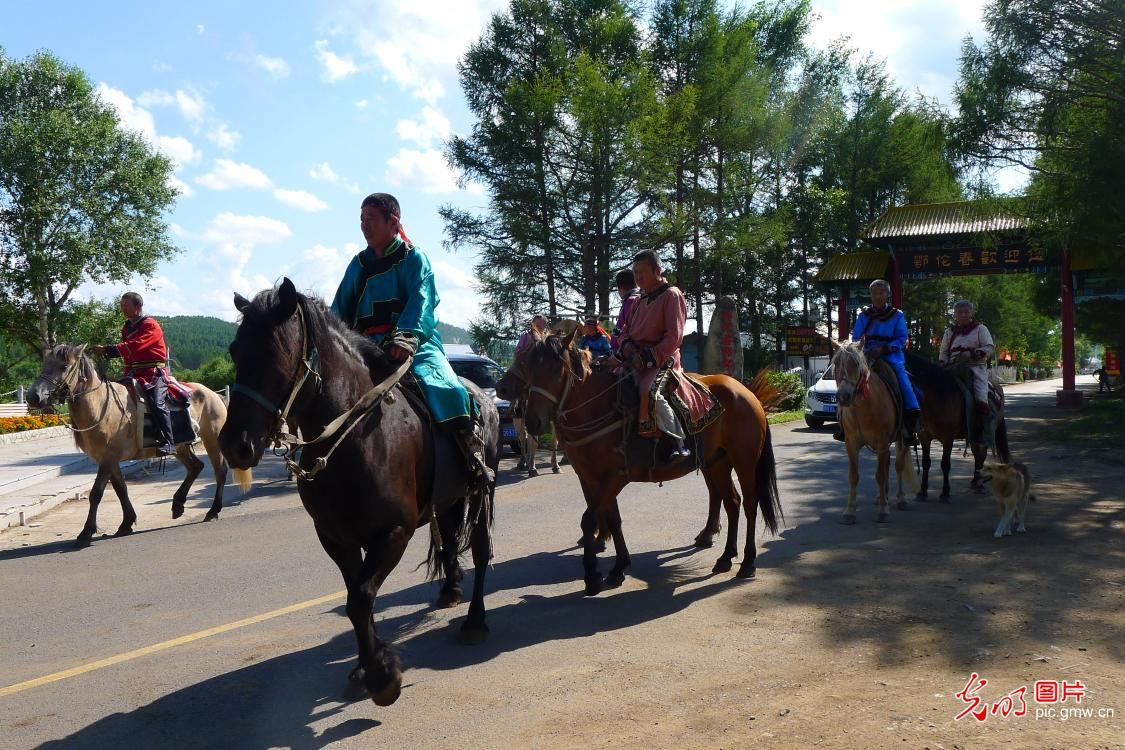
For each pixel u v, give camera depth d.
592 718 3.82
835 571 6.26
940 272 25.45
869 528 7.81
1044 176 14.88
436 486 4.55
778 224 25.23
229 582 6.62
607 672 4.40
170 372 9.54
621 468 6.01
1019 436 15.54
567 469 12.93
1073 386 24.30
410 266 4.62
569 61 22.56
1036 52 14.10
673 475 6.41
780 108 27.91
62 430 22.59
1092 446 13.20
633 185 21.91
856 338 8.83
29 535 8.90
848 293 27.67
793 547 7.16
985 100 14.74
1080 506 8.34
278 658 4.81
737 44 26.11
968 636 4.69
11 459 15.23
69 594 6.40
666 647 4.76
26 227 33.28
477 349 22.50
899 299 25.86
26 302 34.50
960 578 5.90
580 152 21.30
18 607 6.07
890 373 8.26
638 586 6.16
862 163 36.06
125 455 8.74
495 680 4.35
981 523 7.83
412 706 4.05
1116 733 3.46
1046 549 6.65
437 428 4.59
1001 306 46.53
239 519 9.51
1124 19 13.04
